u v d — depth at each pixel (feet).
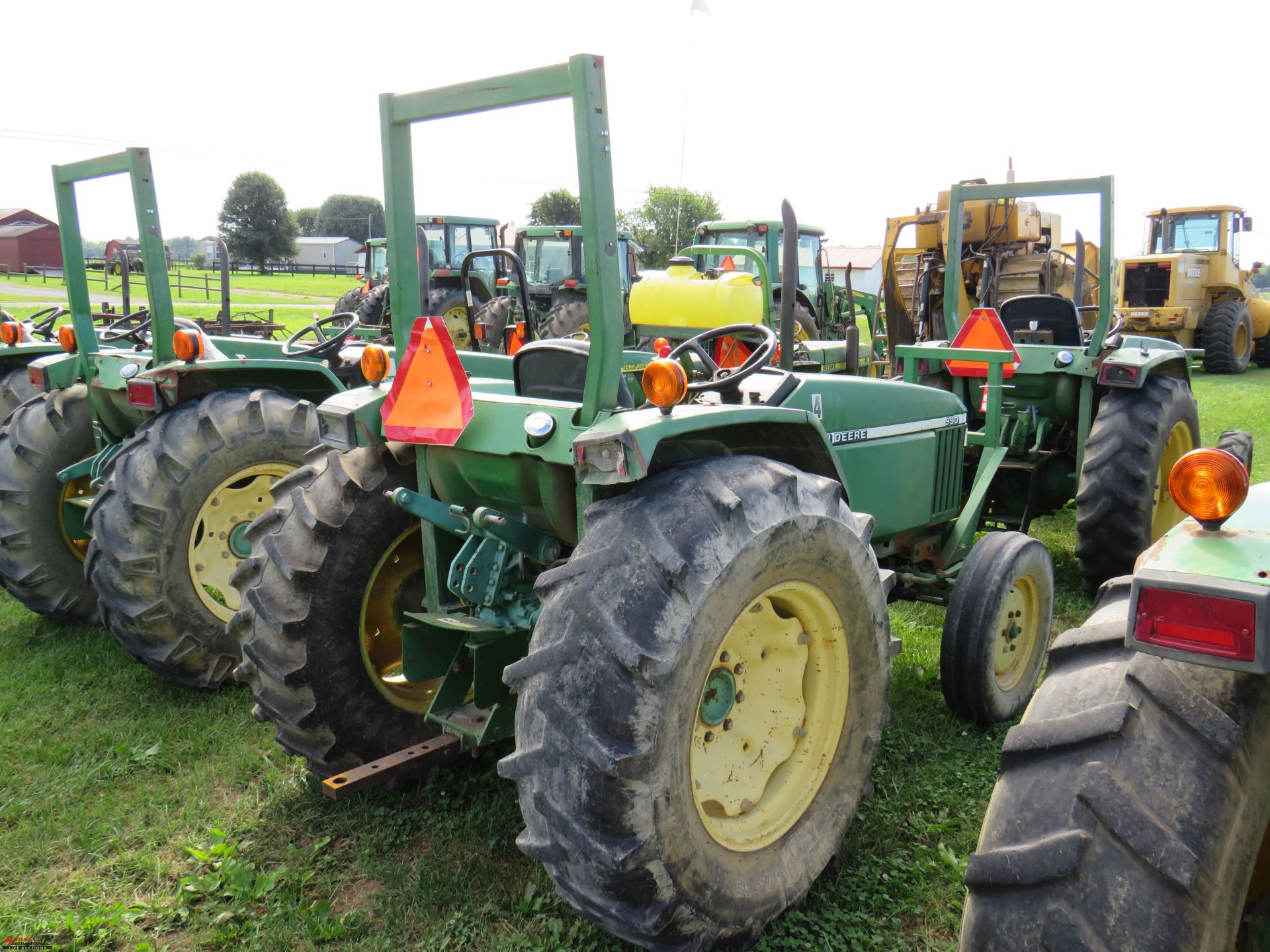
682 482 6.70
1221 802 4.09
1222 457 4.35
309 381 13.76
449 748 8.68
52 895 8.09
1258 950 4.61
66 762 10.35
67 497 14.33
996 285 23.97
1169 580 4.18
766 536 6.63
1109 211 14.06
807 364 13.89
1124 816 4.06
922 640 13.14
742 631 7.20
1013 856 4.24
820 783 7.66
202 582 12.17
